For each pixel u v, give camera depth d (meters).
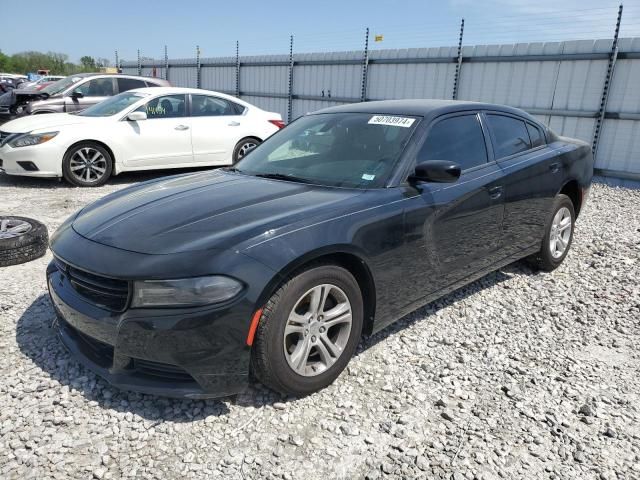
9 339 3.25
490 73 10.59
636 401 2.83
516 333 3.60
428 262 3.29
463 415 2.66
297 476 2.22
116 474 2.20
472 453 2.38
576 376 3.06
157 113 8.63
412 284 3.22
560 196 4.63
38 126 7.88
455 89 11.15
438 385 2.92
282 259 2.48
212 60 19.14
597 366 3.19
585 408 2.71
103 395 2.72
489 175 3.73
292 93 15.49
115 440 2.41
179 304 2.35
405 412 2.67
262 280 2.42
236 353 2.43
